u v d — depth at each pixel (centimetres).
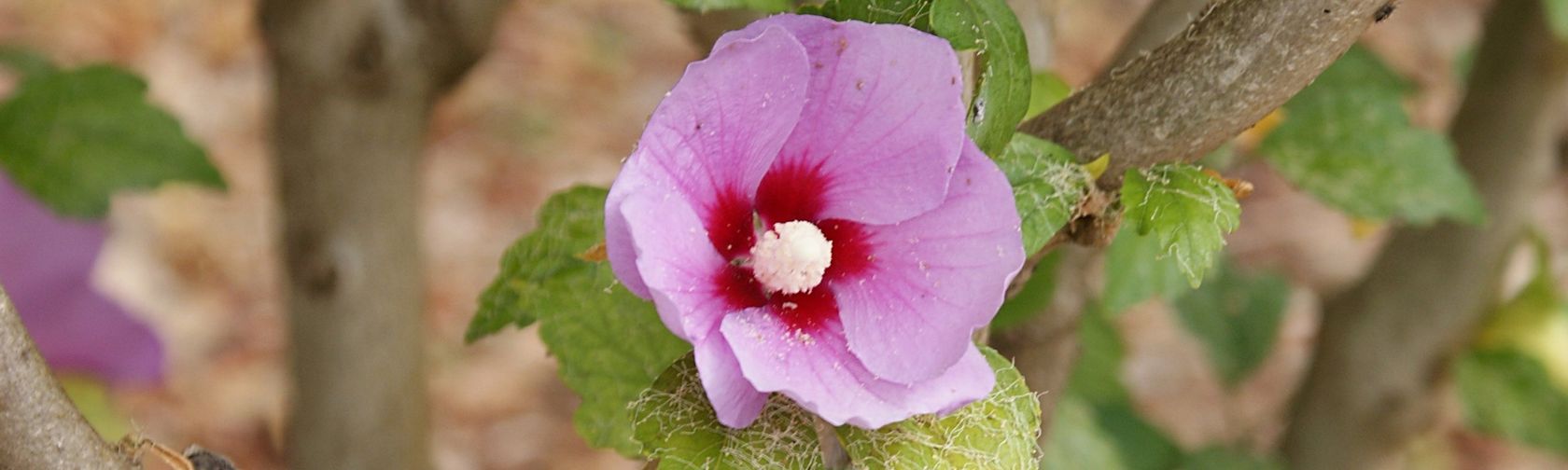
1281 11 73
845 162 73
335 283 105
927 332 72
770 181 73
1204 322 147
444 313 250
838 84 72
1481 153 118
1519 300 121
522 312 82
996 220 71
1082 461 122
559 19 307
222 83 275
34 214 103
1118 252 95
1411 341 128
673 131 70
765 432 72
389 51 99
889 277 72
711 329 71
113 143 100
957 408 71
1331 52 74
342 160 102
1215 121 75
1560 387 118
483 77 290
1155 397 240
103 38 270
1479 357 121
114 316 105
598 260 73
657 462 74
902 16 73
